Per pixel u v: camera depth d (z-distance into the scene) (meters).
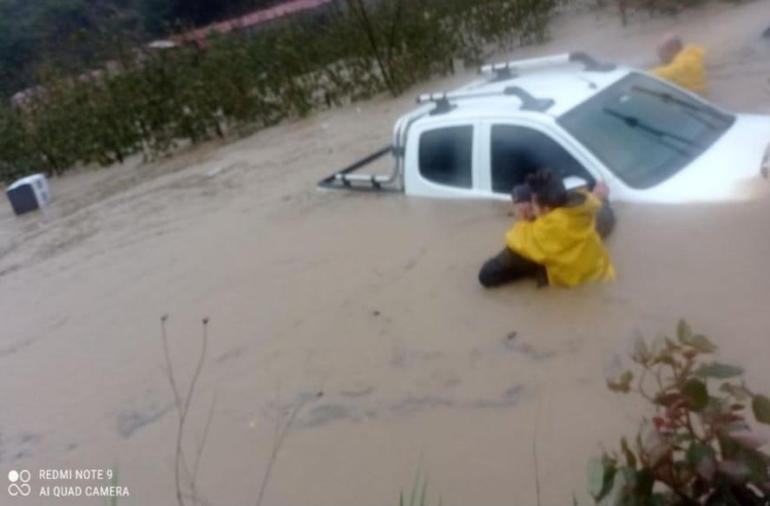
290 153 13.38
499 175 8.01
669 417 3.60
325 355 6.63
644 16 16.28
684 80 9.66
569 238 6.51
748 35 12.67
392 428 5.61
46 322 8.87
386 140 12.52
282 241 8.93
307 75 17.09
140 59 18.52
